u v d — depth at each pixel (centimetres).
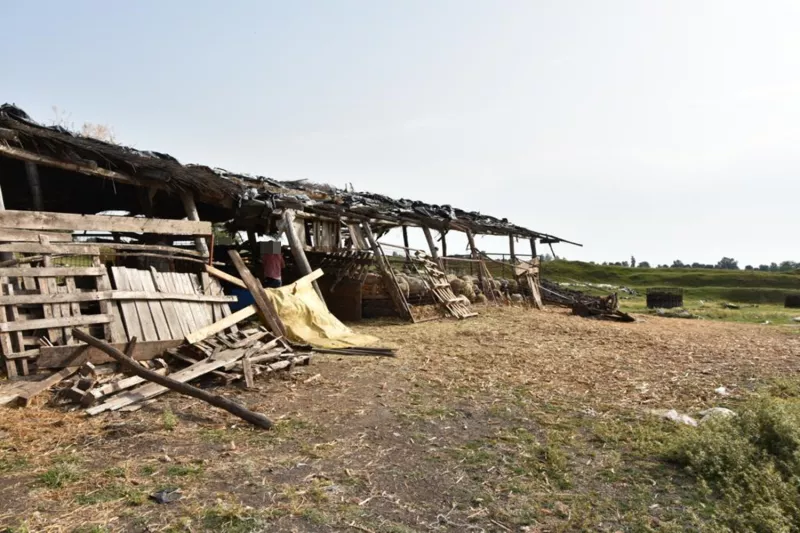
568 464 411
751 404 530
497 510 334
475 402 581
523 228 2281
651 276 4891
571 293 2298
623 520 324
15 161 902
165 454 409
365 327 1168
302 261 1123
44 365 559
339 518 318
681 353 945
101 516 309
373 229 1714
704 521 323
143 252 840
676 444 432
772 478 356
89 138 866
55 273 604
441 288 1481
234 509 319
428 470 395
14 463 380
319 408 546
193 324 743
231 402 496
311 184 1568
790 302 2580
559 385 667
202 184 923
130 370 584
